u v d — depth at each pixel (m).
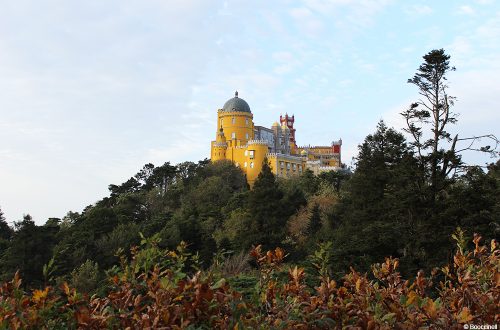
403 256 27.28
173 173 126.94
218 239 63.84
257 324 5.95
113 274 7.74
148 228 66.06
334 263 28.16
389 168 36.31
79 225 72.00
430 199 28.56
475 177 28.27
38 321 6.07
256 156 128.25
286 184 98.69
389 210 30.88
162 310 5.64
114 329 5.95
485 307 6.05
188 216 76.50
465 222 25.91
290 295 7.01
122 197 106.06
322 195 76.19
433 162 29.31
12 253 45.56
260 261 8.22
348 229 33.50
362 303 6.31
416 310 5.98
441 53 30.92
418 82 31.98
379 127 39.81
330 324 6.12
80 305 6.43
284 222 51.62
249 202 51.38
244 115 138.88
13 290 6.40
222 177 117.12
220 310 6.40
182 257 8.25
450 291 7.21
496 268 7.29
